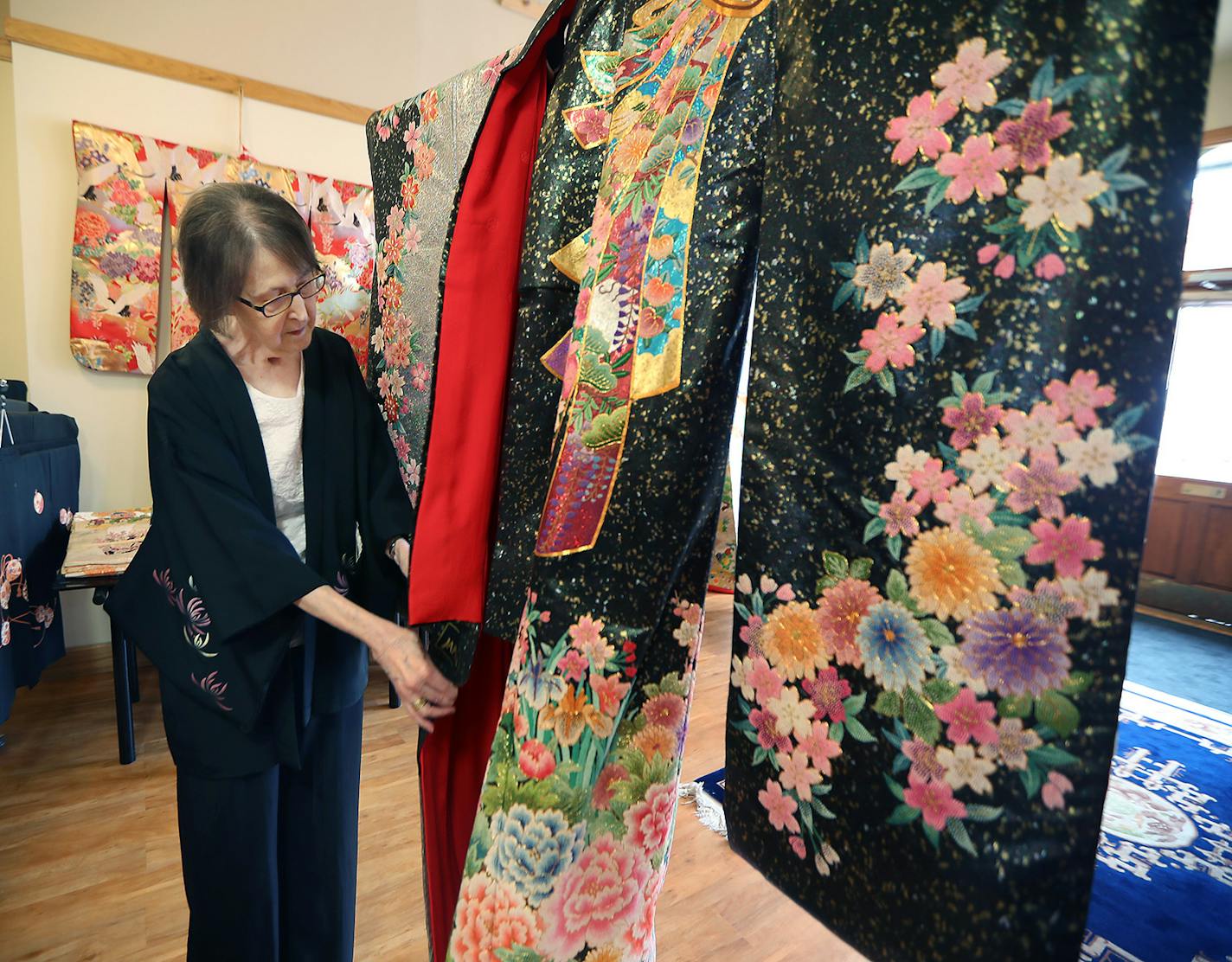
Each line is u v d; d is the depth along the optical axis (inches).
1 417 67.7
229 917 36.9
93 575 68.8
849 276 17.0
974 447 14.8
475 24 116.9
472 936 23.8
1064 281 13.7
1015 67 14.4
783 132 18.7
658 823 24.5
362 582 39.4
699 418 21.0
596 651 22.2
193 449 33.6
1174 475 160.1
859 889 16.7
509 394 29.5
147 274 95.0
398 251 37.6
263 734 35.8
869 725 16.5
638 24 26.0
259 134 101.4
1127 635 13.0
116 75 92.0
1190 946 56.8
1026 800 14.0
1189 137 12.5
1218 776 87.2
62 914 53.0
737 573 19.4
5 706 67.1
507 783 23.7
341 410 38.1
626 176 24.1
